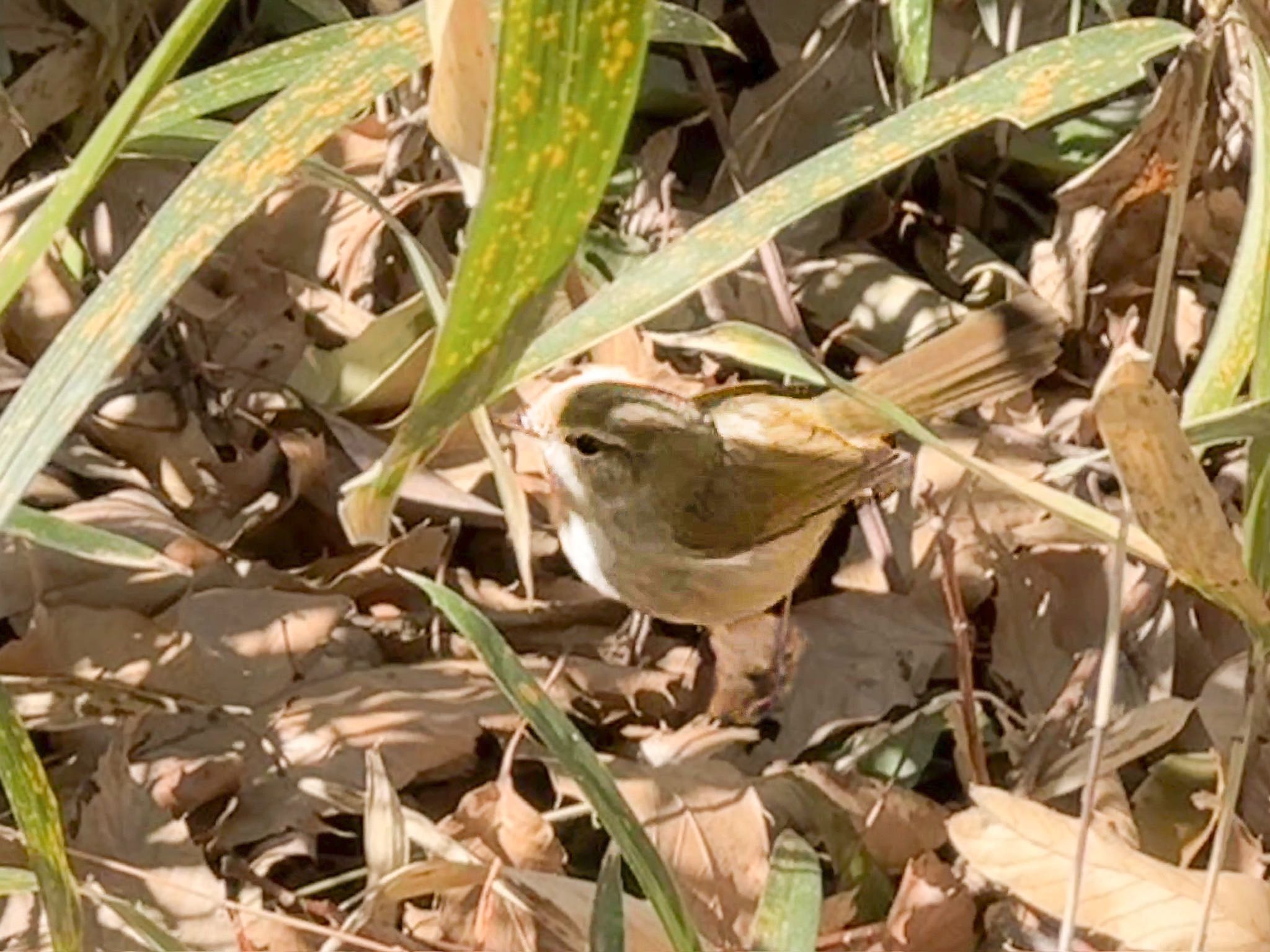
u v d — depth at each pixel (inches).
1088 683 56.7
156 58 47.1
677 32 52.7
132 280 47.9
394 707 55.9
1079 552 57.5
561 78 43.9
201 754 55.4
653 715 56.8
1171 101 54.9
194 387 58.0
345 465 57.7
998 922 55.0
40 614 55.6
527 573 52.2
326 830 55.1
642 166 60.2
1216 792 55.8
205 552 56.7
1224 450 58.7
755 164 60.6
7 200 54.2
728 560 53.0
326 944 53.7
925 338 59.3
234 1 60.5
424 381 46.6
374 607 57.1
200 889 54.0
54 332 57.7
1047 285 59.6
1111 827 54.9
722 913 54.7
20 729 48.8
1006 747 56.4
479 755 56.1
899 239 60.7
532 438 55.1
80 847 54.1
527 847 54.8
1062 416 59.2
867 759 56.5
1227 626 57.2
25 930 53.5
